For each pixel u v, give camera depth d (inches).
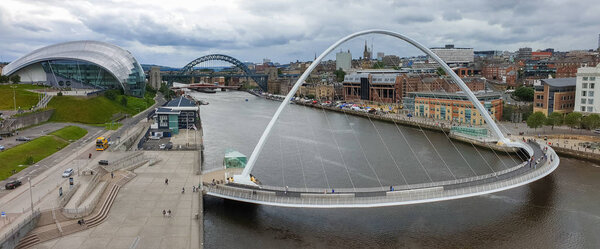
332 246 2290.8
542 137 5049.2
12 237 2022.6
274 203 2461.9
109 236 2207.2
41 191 2765.7
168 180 3216.0
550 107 6018.7
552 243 2314.2
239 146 5044.3
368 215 2714.1
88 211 2428.6
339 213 2753.4
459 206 2849.4
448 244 2311.8
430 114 7066.9
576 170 3708.2
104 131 5418.3
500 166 3890.3
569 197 3002.0
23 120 5036.9
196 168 3595.0
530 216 2669.8
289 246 2289.6
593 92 5595.5
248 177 2974.9
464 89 4392.2
